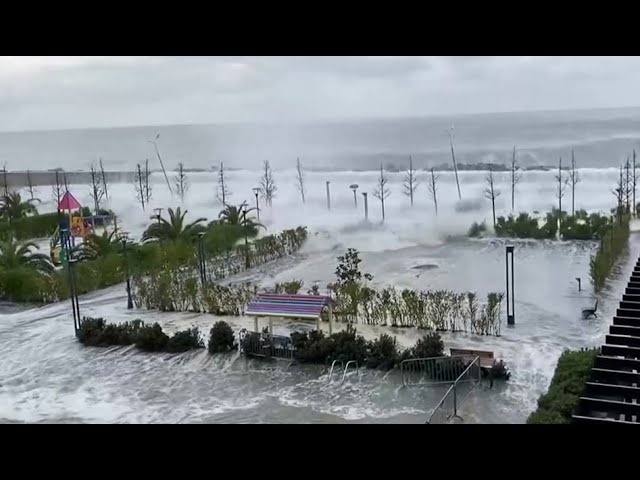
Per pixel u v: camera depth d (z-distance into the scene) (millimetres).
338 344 14156
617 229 22922
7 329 17797
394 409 11656
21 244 29312
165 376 13961
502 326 15820
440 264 22344
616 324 12289
